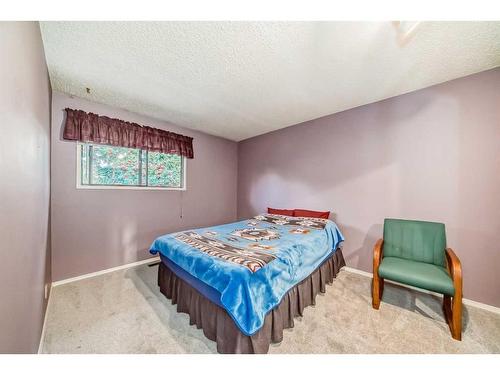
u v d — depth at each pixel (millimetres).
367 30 1381
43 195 1505
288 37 1446
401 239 2090
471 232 1919
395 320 1663
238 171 4355
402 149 2318
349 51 1599
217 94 2338
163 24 1319
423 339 1446
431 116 2133
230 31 1387
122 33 1396
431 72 1890
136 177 2982
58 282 2248
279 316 1447
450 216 2027
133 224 2871
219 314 1369
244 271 1307
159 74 1922
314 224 2572
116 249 2705
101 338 1453
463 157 1960
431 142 2133
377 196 2508
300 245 1896
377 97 2402
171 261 1891
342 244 2801
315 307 1858
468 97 1932
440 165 2082
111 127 2586
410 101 2262
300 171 3307
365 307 1855
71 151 2352
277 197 3658
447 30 1375
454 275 1466
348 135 2756
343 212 2809
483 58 1682
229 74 1926
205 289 1472
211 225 3926
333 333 1511
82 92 2270
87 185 2504
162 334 1509
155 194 3115
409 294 2078
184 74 1923
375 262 1823
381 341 1429
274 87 2178
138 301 1944
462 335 1484
